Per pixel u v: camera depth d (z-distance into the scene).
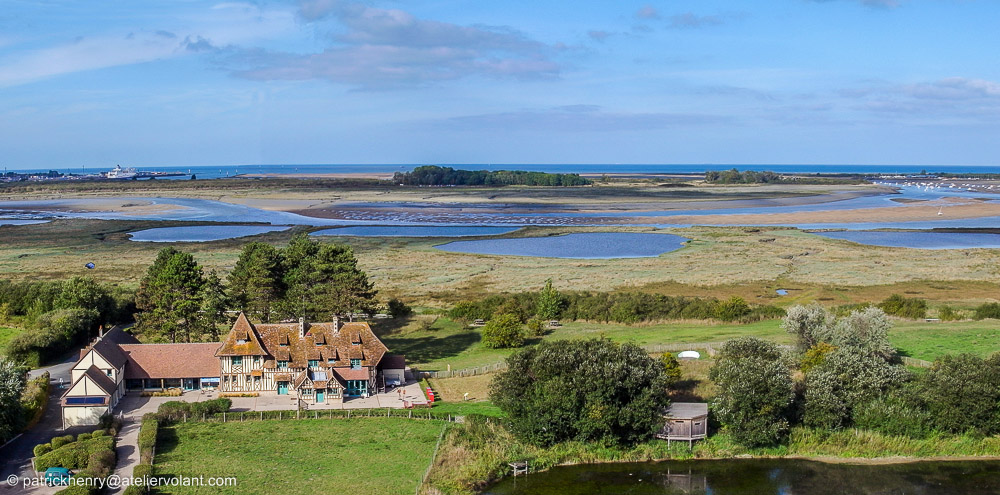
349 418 74.44
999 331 99.69
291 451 65.31
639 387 67.81
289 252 108.12
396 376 86.88
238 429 70.94
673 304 121.75
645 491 59.72
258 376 82.69
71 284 109.12
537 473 63.34
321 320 96.00
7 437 65.62
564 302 125.06
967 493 59.16
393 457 64.19
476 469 61.75
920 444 66.62
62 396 74.25
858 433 67.94
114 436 67.44
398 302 122.06
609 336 105.75
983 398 66.06
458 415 73.94
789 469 63.94
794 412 69.88
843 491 59.50
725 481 61.53
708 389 79.62
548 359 69.06
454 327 116.81
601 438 66.81
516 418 67.88
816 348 80.75
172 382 84.00
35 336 92.25
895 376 71.25
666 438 67.62
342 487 57.78
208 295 94.00
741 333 104.25
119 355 82.12
